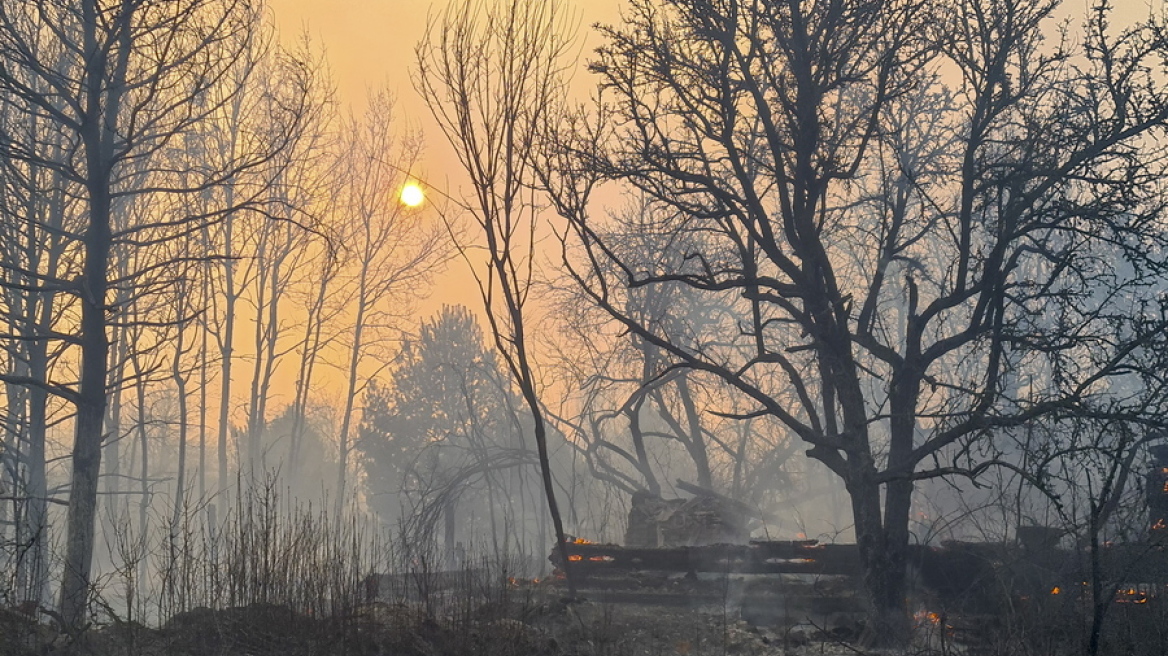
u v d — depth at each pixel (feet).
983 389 54.90
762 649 46.91
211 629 39.99
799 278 57.77
